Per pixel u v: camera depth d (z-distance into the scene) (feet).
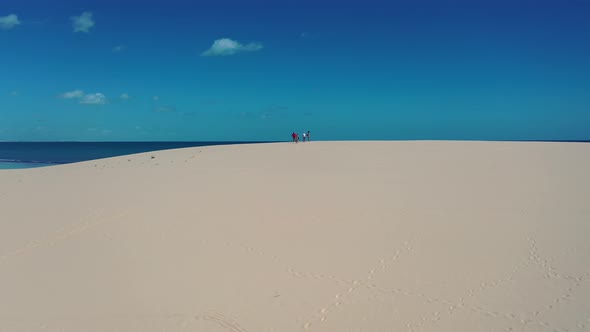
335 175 61.57
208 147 100.78
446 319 25.68
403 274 31.04
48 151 305.12
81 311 28.45
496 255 32.78
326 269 32.50
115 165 81.87
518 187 51.11
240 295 29.78
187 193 54.34
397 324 25.62
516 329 24.32
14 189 62.23
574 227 37.11
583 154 71.97
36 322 27.30
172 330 26.20
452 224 39.19
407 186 53.47
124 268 34.32
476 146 85.40
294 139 105.81
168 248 37.70
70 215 47.70
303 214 43.93
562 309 25.71
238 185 57.31
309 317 26.94
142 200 52.21
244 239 38.65
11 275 33.60
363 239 37.11
